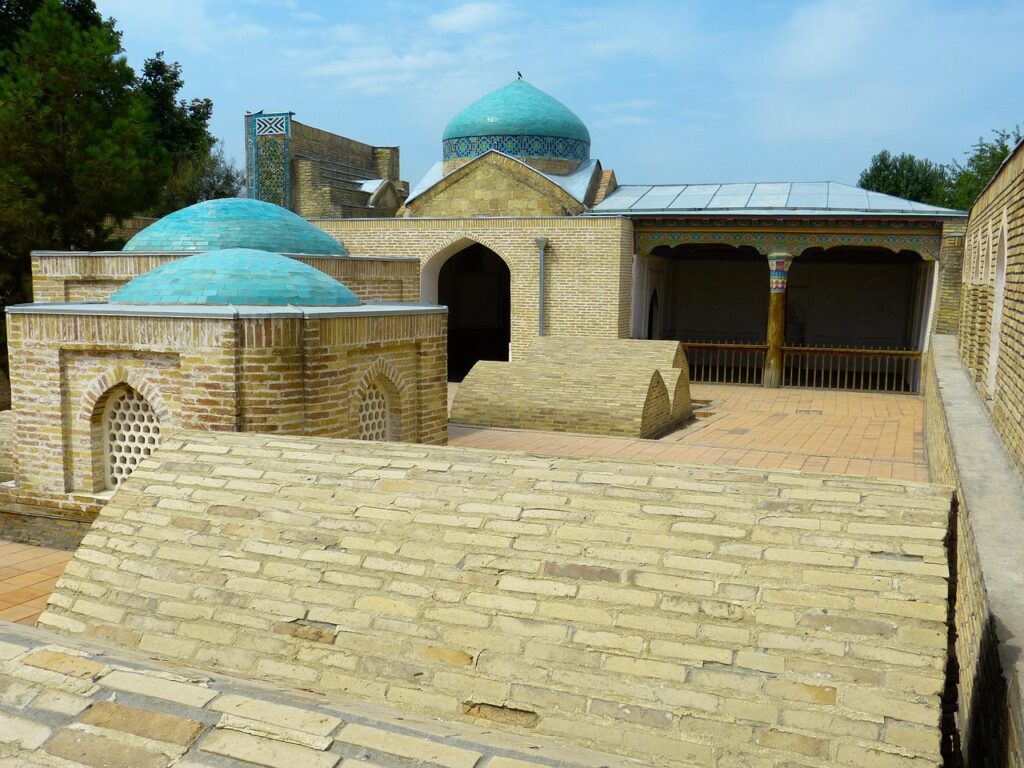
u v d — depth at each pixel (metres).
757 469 3.86
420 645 3.20
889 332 22.39
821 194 19.61
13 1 20.75
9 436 7.43
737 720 2.74
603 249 17.67
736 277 23.34
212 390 6.23
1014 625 2.84
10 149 16.02
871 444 11.16
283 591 3.56
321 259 10.72
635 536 3.46
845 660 2.83
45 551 6.90
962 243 16.31
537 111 21.23
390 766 1.83
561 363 12.80
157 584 3.74
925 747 2.57
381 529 3.77
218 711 1.98
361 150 24.95
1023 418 4.61
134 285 7.69
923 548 3.17
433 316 8.09
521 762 1.86
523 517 3.68
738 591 3.12
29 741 1.89
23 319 6.79
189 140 27.11
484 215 19.56
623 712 2.84
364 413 7.48
